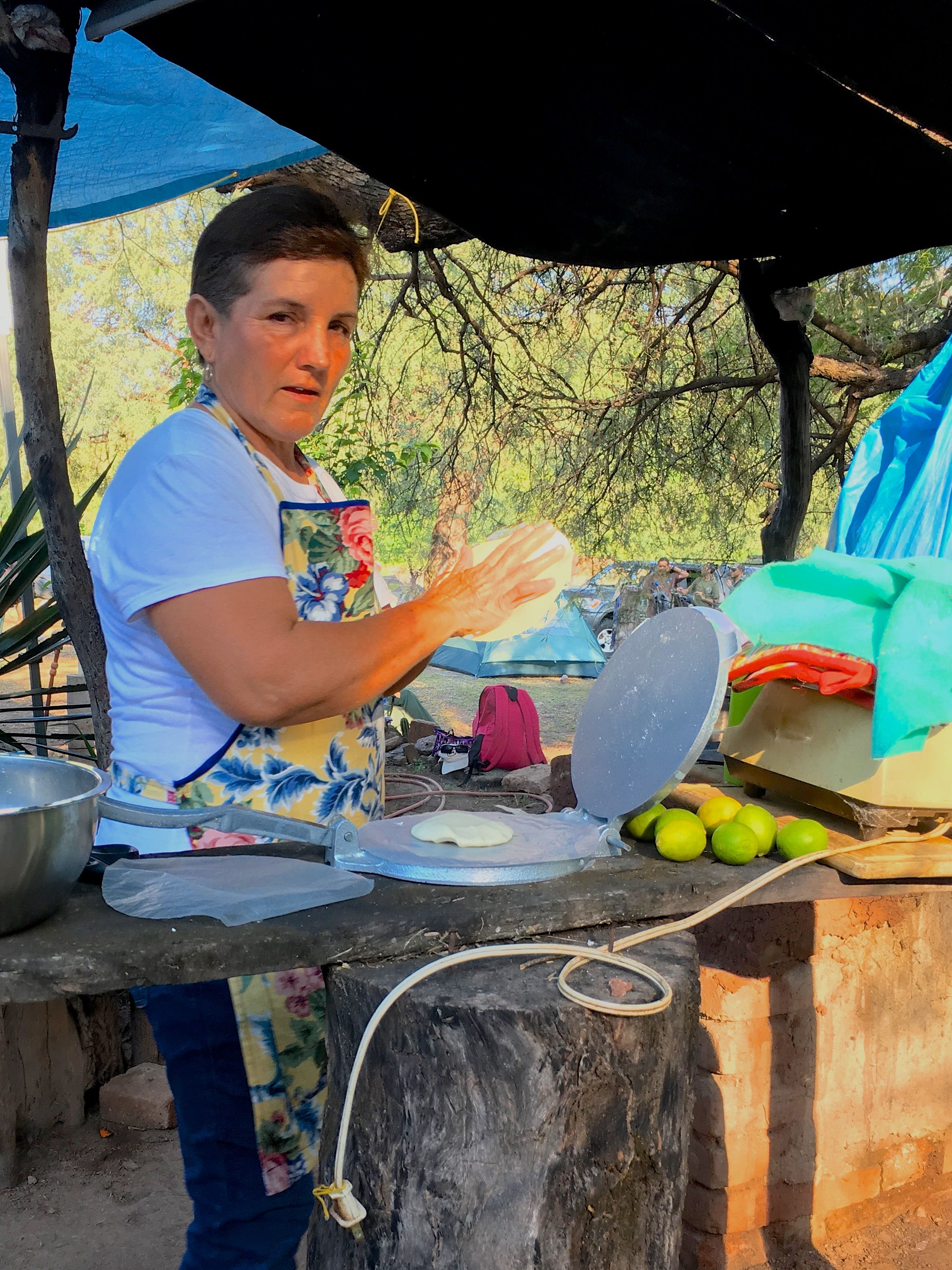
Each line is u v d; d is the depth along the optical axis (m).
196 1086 1.47
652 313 7.37
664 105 2.27
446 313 8.11
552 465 9.24
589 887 1.43
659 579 12.12
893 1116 2.54
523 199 2.74
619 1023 1.13
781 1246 2.41
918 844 1.64
